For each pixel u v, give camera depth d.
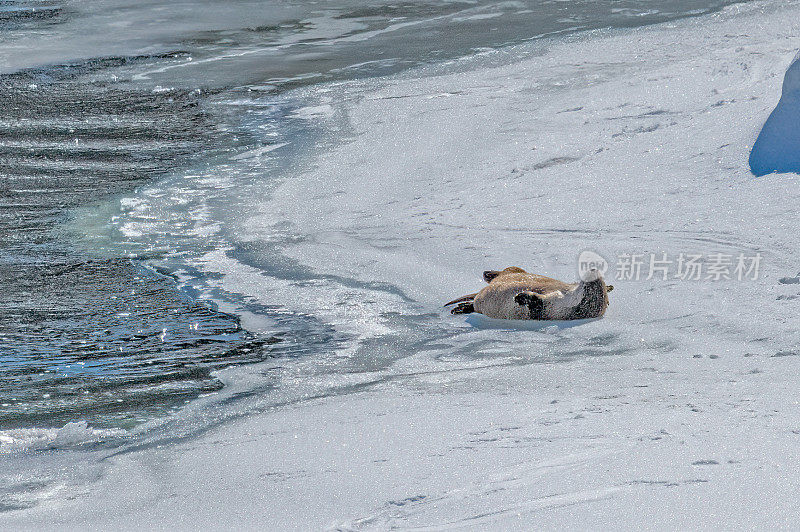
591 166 44.59
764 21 74.94
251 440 20.89
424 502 15.84
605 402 21.00
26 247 39.47
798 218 34.66
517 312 29.03
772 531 13.38
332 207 43.25
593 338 26.89
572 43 74.88
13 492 18.84
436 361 26.22
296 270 35.56
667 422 18.75
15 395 25.17
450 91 63.06
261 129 58.41
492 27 85.19
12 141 57.06
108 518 17.05
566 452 17.41
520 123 53.47
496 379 24.16
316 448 19.69
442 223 39.28
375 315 30.53
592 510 14.62
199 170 50.88
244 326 30.30
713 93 53.44
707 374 23.02
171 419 23.06
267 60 77.44
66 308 32.50
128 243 39.75
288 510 16.38
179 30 90.50
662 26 77.94
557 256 34.09
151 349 28.50
